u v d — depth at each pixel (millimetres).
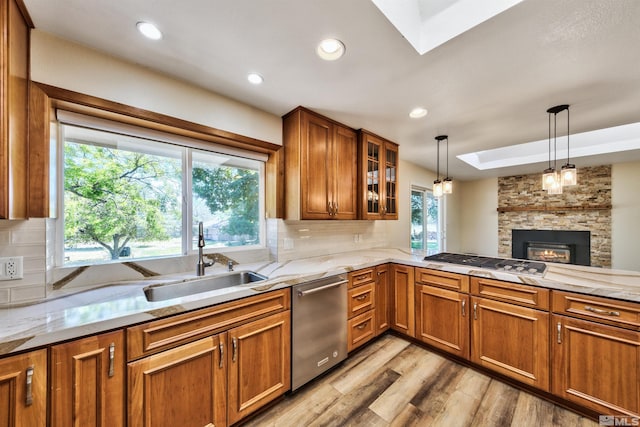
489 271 1836
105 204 1594
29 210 1189
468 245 5785
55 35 1258
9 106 1025
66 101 1304
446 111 2119
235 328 1389
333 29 1202
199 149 1982
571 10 1055
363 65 1488
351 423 1455
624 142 3182
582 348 1453
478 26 1159
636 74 1542
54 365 918
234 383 1379
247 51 1378
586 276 1664
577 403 1467
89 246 1539
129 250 1685
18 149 1108
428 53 1364
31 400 885
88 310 1097
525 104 1976
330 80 1662
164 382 1147
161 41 1302
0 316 1031
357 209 2584
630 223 4023
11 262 1174
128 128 1599
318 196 2209
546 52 1341
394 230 3756
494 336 1803
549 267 1922
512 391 1705
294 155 2137
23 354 874
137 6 1072
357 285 2160
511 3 1054
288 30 1213
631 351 1313
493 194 5430
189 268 1874
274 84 1718
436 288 2135
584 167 4402
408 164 4078
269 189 2322
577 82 1644
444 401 1620
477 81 1649
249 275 1897
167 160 1845
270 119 2168
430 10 1289
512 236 5191
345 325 2035
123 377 1054
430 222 4898
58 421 926
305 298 1741
